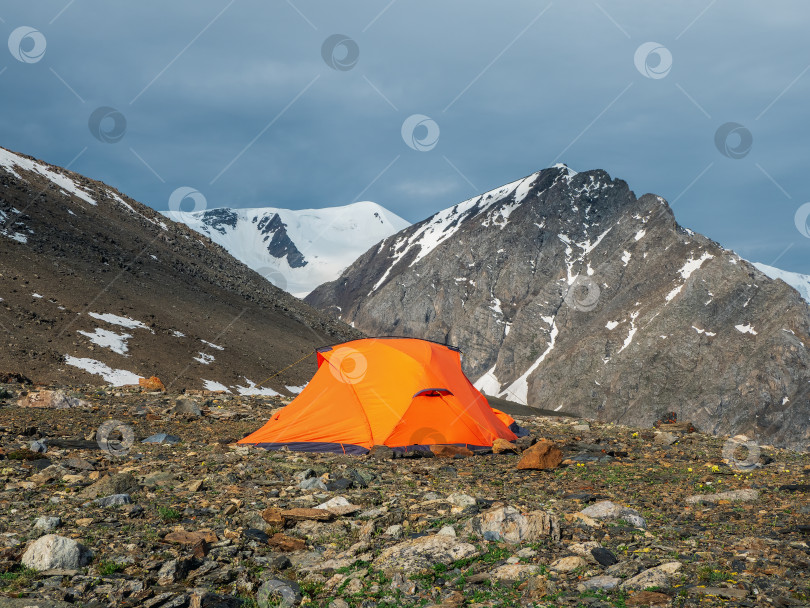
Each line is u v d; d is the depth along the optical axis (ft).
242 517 30.60
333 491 37.63
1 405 68.74
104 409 69.97
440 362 59.77
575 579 22.57
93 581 22.56
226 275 447.83
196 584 23.07
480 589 21.90
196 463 45.24
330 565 24.81
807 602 19.99
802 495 36.50
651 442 64.34
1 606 19.88
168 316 318.24
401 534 28.58
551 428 77.15
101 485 35.32
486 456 52.95
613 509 31.63
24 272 284.82
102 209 429.38
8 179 374.43
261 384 286.05
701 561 24.14
